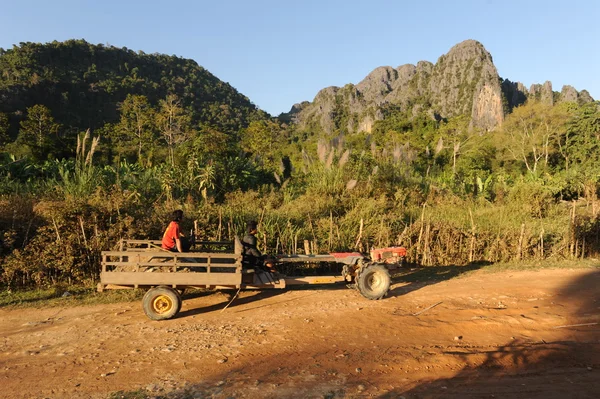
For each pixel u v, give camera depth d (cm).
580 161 4034
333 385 434
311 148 5078
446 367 487
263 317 659
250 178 2052
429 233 1112
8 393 420
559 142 4247
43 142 3922
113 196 984
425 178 2081
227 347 534
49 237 884
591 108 4162
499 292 814
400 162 1989
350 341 560
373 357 508
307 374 459
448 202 1744
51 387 431
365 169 1788
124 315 679
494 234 1181
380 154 2036
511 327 625
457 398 416
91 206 918
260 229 1052
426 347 545
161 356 506
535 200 1756
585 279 927
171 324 630
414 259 1098
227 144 3178
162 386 429
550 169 4122
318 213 1313
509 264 1095
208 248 881
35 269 845
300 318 652
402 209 1483
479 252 1141
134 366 479
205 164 1936
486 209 1662
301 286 872
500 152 4556
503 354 527
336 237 1103
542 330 616
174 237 706
